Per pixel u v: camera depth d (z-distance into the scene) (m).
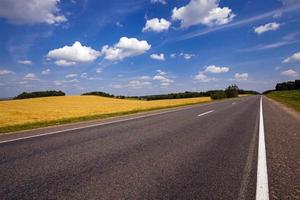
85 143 6.81
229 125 10.41
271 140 7.11
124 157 5.29
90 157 5.30
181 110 20.19
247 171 4.31
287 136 7.77
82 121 13.32
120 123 11.66
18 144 6.75
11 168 4.54
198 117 13.94
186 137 7.65
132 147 6.27
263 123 11.02
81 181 3.87
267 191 3.45
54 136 8.06
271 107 22.66
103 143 6.79
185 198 3.24
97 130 9.35
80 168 4.53
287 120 12.21
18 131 9.50
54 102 52.72
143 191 3.46
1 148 6.24
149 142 6.90
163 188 3.56
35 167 4.59
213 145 6.45
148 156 5.36
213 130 9.05
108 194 3.37
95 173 4.25
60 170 4.41
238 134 8.16
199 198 3.24
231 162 4.86
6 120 17.09
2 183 3.80
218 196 3.30
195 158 5.18
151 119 13.34
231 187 3.59
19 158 5.23
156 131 8.93
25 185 3.71
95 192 3.44
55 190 3.52
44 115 21.33
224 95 74.81
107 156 5.38
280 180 3.87
